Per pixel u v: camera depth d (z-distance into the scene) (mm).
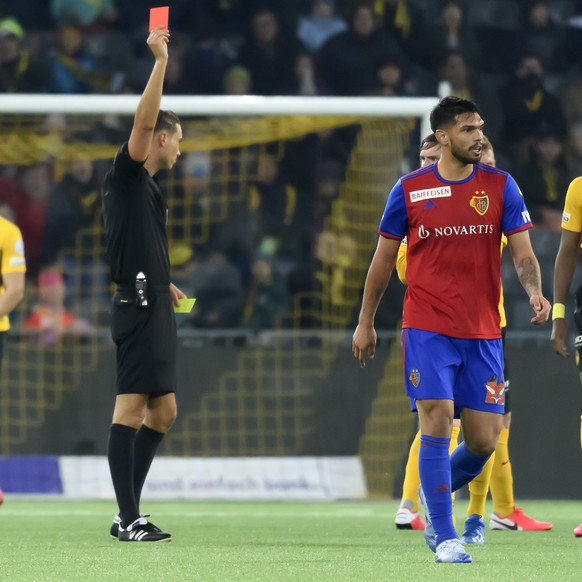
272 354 34625
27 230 43562
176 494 34000
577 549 18484
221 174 45656
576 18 52031
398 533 22266
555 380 34156
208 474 34188
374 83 49781
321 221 45625
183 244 44906
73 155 42938
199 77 50219
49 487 33750
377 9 50344
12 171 43875
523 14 51250
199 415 34344
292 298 42969
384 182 39625
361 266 40938
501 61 50875
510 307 41125
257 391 34500
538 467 34062
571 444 34094
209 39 51094
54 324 41938
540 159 48281
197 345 34625
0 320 26109
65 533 22062
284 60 50156
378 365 34812
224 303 42469
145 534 19172
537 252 43188
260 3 51375
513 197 15781
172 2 51406
